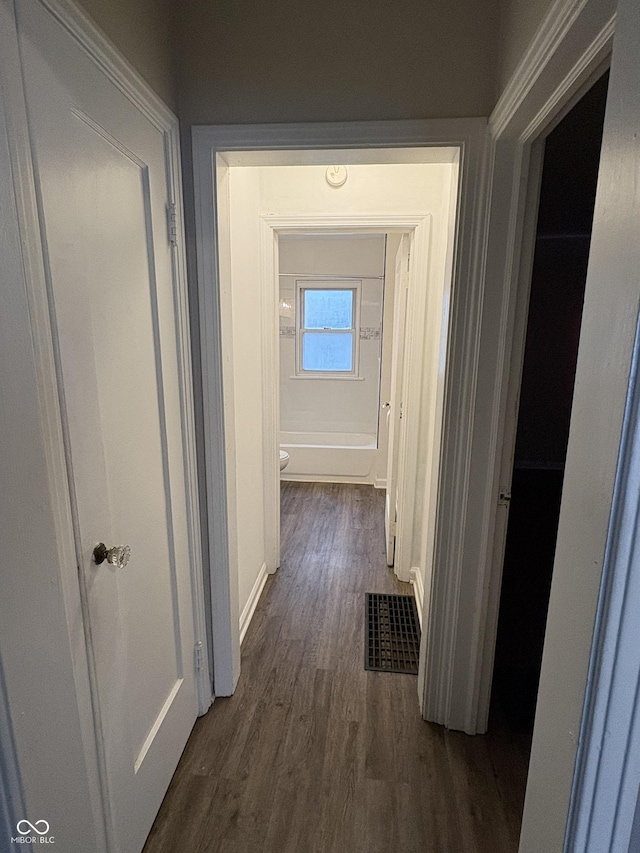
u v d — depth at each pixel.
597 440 0.55
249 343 2.25
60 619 0.76
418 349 2.36
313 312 4.96
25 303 0.69
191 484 1.53
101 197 0.99
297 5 1.28
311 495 4.17
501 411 1.41
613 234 0.52
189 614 1.58
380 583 2.69
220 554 1.68
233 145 1.37
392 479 2.86
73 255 0.89
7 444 0.63
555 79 0.93
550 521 2.75
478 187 1.31
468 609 1.57
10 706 0.63
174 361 1.39
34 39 0.76
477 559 1.53
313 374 5.05
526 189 1.28
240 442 2.12
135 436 1.17
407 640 2.19
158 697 1.37
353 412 5.09
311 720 1.72
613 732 0.56
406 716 1.74
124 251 1.09
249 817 1.37
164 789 1.41
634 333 0.48
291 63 1.31
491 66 1.25
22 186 0.74
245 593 2.28
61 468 0.87
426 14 1.25
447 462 1.50
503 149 1.26
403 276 2.66
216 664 1.79
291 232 2.41
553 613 0.66
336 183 2.25
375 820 1.37
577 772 0.59
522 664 1.98
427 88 1.28
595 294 0.56
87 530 0.96
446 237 1.89
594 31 0.77
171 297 1.36
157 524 1.32
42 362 0.80
